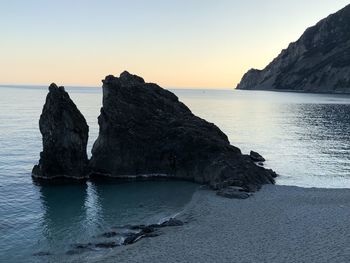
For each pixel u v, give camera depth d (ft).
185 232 120.47
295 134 355.56
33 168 197.36
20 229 129.08
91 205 154.51
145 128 203.62
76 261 104.83
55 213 145.07
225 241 112.06
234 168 180.75
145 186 182.09
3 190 173.27
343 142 310.24
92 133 336.70
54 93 190.39
